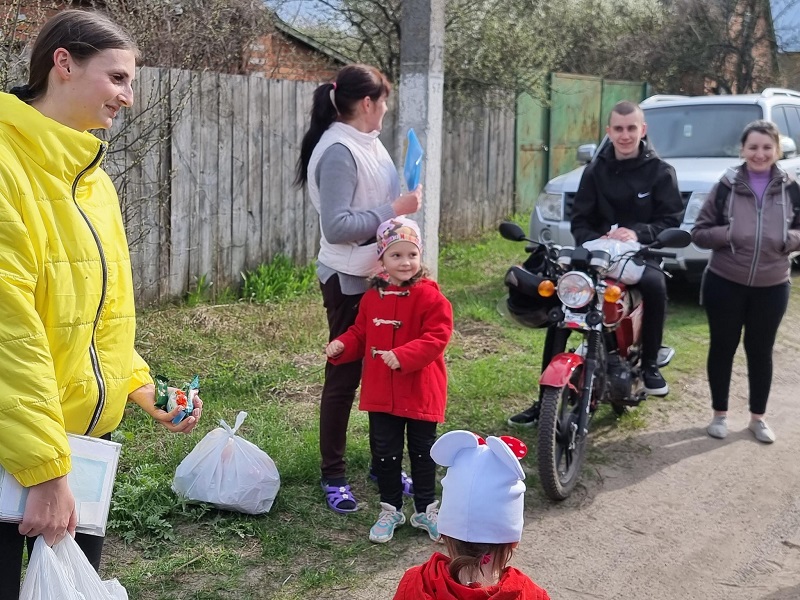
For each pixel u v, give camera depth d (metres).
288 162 8.30
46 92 2.24
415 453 3.94
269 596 3.41
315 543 3.83
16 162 2.11
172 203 7.24
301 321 7.13
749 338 5.28
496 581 2.18
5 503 2.09
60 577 2.15
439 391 3.88
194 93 7.27
